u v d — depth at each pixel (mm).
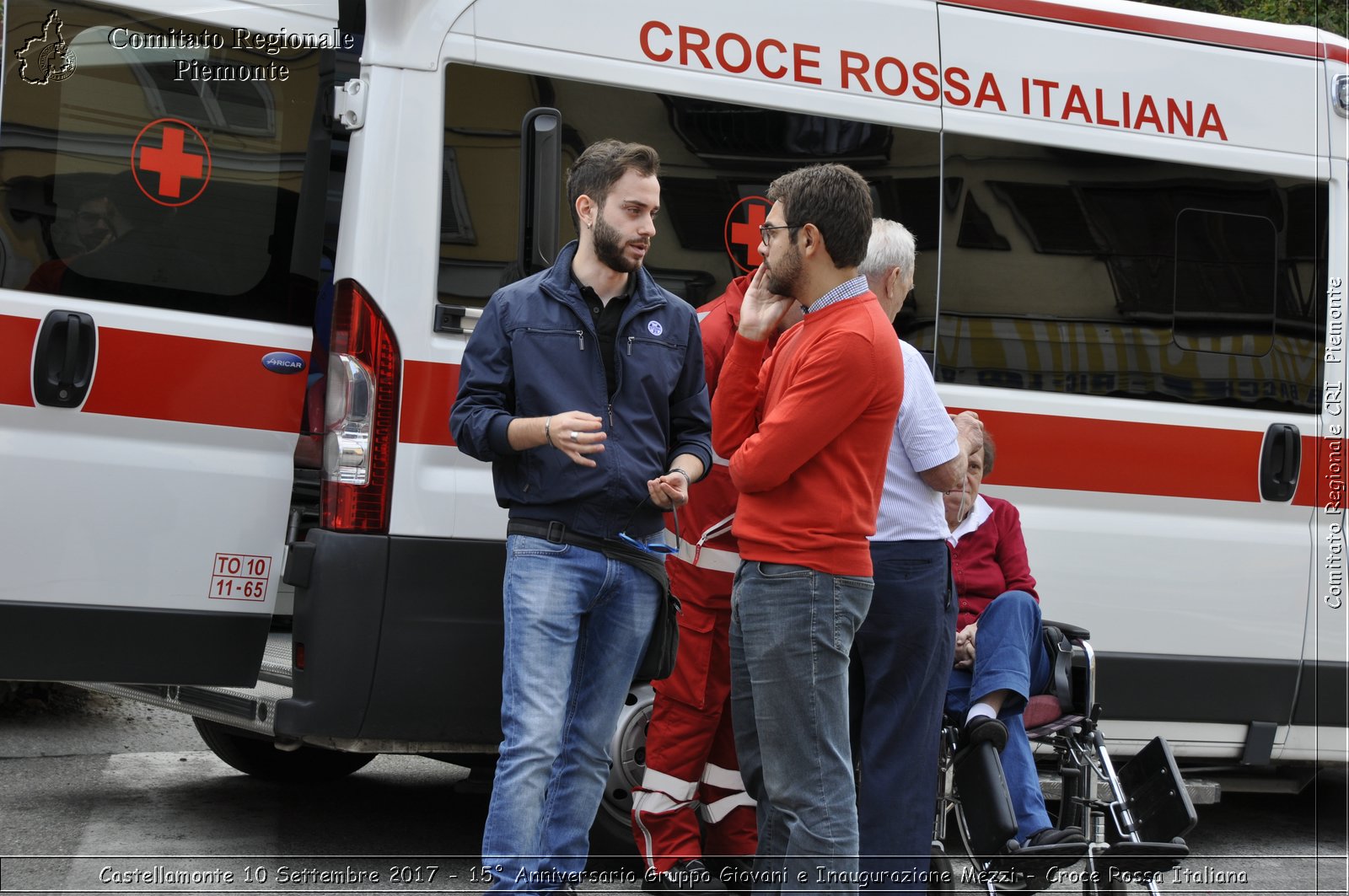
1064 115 5480
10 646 4176
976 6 5375
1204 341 5711
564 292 3832
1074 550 5434
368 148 4391
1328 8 10469
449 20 4477
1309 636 5867
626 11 4738
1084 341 5480
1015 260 5355
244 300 4457
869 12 5160
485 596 4438
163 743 6297
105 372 4277
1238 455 5738
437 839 5031
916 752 3990
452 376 4434
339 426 4336
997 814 4168
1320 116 5992
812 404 3572
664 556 3947
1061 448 5414
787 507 3639
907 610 3977
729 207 4855
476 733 4445
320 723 4258
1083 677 4637
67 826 4805
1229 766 5938
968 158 5281
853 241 3686
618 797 4777
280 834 4906
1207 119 5766
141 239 4344
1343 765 6797
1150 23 5707
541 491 3740
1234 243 5793
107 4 4316
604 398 3818
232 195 4445
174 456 4352
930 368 5195
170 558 4340
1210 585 5672
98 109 4309
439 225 4434
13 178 4215
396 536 4344
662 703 4426
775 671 3623
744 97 4895
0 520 4172
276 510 4453
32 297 4227
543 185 4344
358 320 4340
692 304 4781
